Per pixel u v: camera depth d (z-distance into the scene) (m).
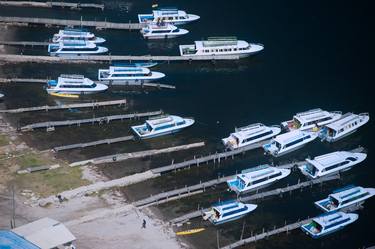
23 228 180.75
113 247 189.62
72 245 181.12
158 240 194.62
